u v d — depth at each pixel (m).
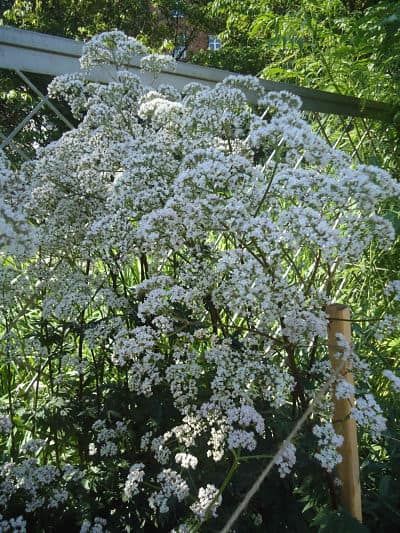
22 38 3.05
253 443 1.94
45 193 2.79
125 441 2.63
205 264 2.38
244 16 7.75
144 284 2.38
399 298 2.48
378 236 2.36
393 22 4.84
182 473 2.22
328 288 2.49
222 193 2.46
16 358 2.69
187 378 2.45
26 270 2.90
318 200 2.24
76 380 2.95
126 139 2.83
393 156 5.37
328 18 5.68
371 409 2.14
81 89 3.08
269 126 2.29
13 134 3.18
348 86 5.65
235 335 2.66
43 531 2.33
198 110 2.64
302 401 2.35
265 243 2.10
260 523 2.19
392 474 2.59
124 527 2.35
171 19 20.53
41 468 2.33
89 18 16.73
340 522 2.10
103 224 2.53
